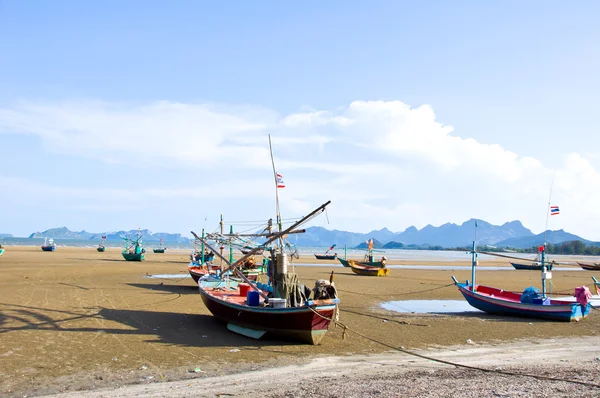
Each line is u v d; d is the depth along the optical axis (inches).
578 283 1860.2
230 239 1047.0
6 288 1135.6
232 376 498.6
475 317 933.2
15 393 433.7
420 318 907.4
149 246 6993.1
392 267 2913.4
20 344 609.3
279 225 832.9
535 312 911.0
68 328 713.0
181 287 1333.7
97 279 1460.4
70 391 442.6
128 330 715.4
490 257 6058.1
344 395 434.0
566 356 620.4
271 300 675.4
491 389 459.2
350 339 700.0
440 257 5708.7
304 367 540.4
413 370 534.9
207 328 753.6
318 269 2405.3
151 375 498.3
